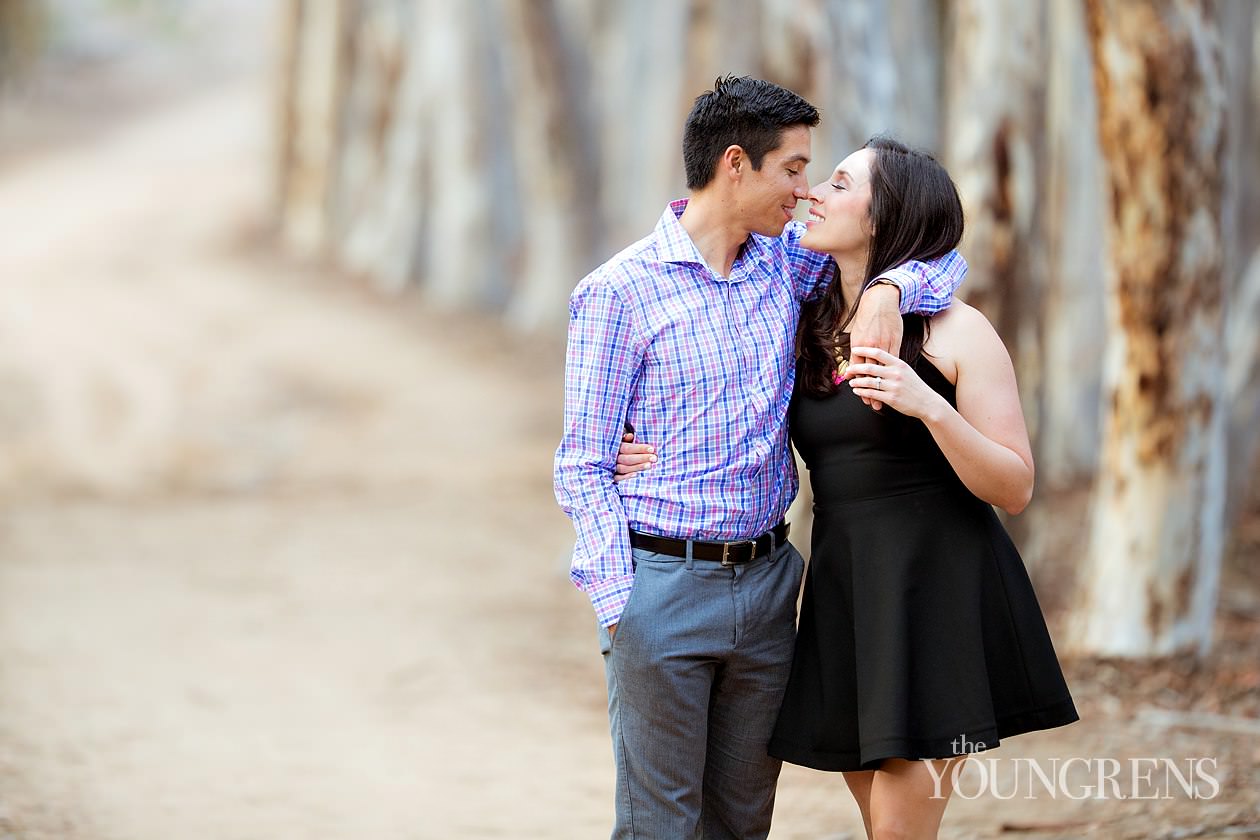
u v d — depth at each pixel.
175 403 38.41
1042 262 16.70
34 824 10.42
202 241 57.19
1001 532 7.29
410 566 23.39
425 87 52.47
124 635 18.41
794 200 7.14
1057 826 10.09
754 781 7.66
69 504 29.11
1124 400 14.00
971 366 7.03
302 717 14.49
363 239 54.97
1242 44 25.56
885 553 7.04
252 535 26.14
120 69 89.06
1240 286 25.20
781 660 7.48
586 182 48.16
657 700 7.18
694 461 7.15
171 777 12.13
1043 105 15.66
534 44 47.09
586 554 7.16
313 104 56.56
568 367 7.24
